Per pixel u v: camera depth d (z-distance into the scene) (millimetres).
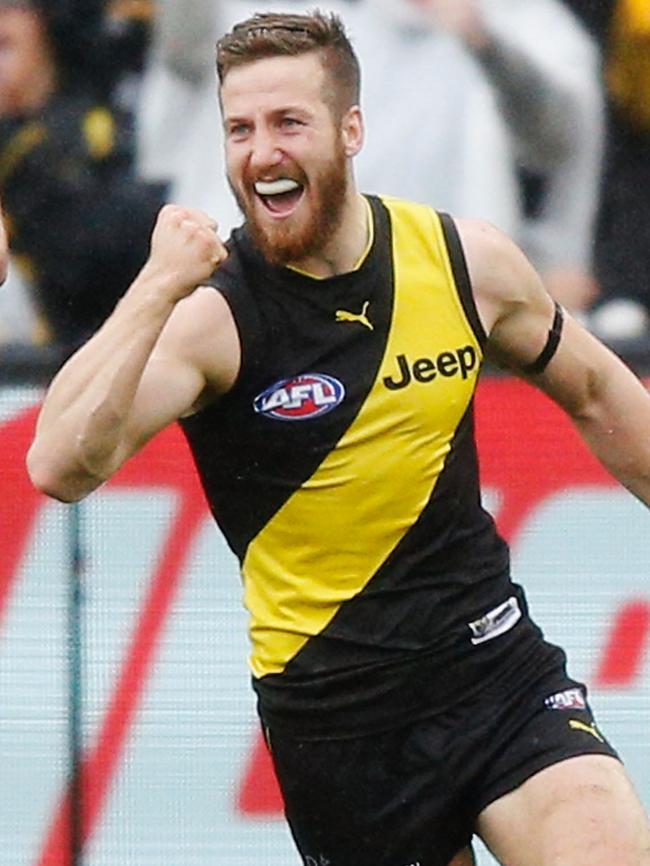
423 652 12773
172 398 11938
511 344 13164
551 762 12500
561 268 24094
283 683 13023
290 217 12062
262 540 12836
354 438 12445
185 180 23875
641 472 13820
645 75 24125
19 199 23688
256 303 12305
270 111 11883
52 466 11516
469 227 12867
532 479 17438
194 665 17516
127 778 17469
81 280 23672
